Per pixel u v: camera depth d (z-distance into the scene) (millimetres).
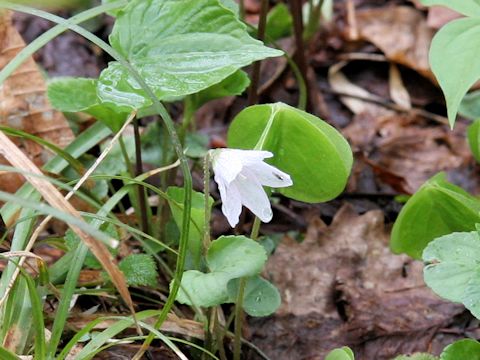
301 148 247
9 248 279
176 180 343
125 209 340
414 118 399
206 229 242
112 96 251
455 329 296
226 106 397
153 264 260
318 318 301
